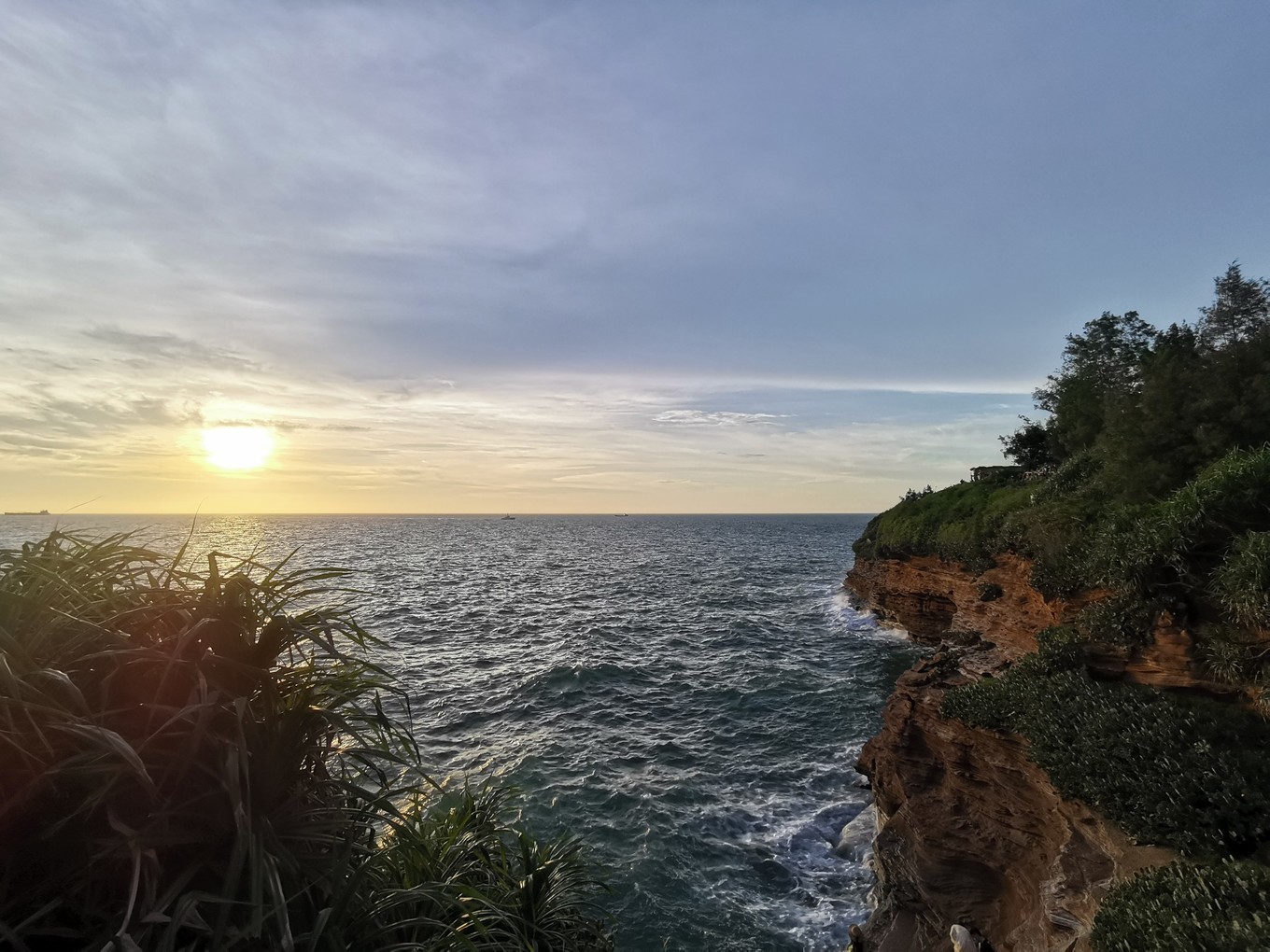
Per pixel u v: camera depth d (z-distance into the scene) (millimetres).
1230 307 20719
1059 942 10461
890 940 14328
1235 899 8234
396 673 34312
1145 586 13484
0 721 2863
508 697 31281
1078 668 14594
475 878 5965
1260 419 15922
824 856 18359
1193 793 10039
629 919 15414
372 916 3580
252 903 2875
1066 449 32531
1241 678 11695
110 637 3469
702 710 30531
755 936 15109
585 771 23109
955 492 43562
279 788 3689
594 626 49969
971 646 24547
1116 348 32969
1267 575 10898
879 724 28875
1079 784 11906
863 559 58844
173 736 3328
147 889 2818
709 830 19438
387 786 4316
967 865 14391
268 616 4000
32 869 3008
